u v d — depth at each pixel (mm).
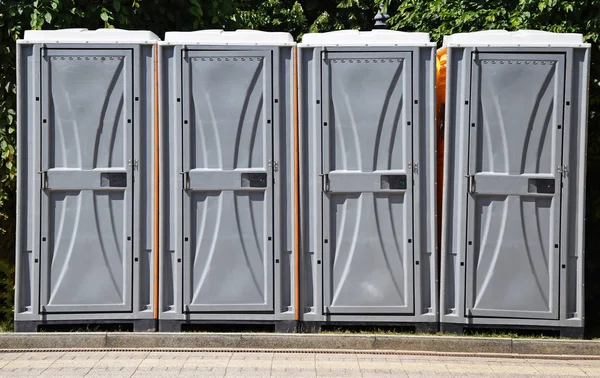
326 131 8148
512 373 7172
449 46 8125
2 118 9141
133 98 8117
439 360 7605
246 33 8188
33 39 8078
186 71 8109
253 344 7918
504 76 8125
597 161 9758
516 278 8180
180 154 8125
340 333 8141
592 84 9617
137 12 9883
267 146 8125
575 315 8188
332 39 8164
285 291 8227
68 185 8102
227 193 8141
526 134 8125
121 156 8148
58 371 7023
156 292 8180
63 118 8102
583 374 7188
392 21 12242
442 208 8227
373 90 8141
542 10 9695
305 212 8203
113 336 7914
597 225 9797
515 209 8148
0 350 7793
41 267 8125
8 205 9211
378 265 8195
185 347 7906
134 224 8148
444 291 8211
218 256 8164
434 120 8156
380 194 8172
